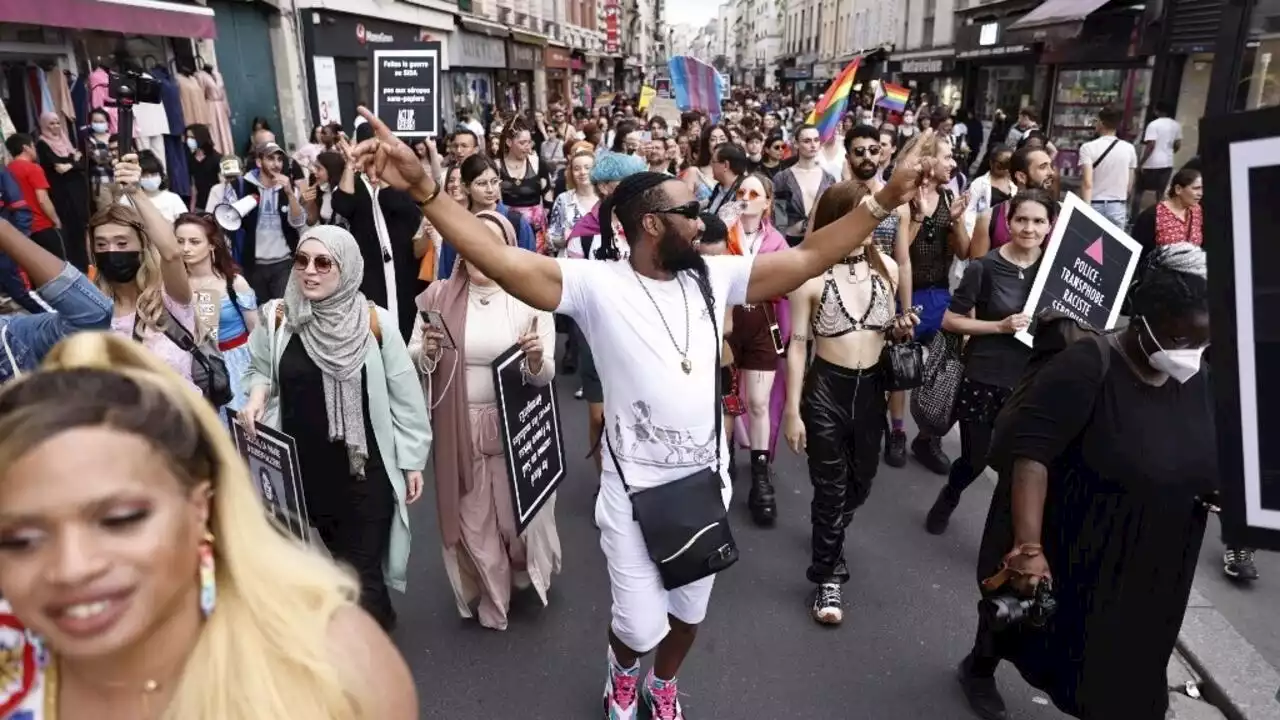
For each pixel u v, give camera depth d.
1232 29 9.30
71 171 8.26
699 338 2.46
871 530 4.40
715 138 7.73
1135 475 2.25
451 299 3.29
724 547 2.47
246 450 2.86
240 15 12.99
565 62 36.25
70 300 2.61
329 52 15.15
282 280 7.01
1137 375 2.25
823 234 2.53
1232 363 1.70
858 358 3.46
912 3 30.31
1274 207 1.60
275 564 1.15
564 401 6.25
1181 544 2.29
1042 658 2.61
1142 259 5.68
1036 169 5.91
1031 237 3.83
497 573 3.45
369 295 5.48
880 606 3.71
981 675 3.01
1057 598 2.48
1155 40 12.89
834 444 3.49
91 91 8.62
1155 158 10.46
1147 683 2.43
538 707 3.08
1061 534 2.44
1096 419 2.29
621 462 2.49
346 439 2.94
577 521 4.50
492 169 4.64
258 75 13.55
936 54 26.52
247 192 6.98
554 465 3.43
